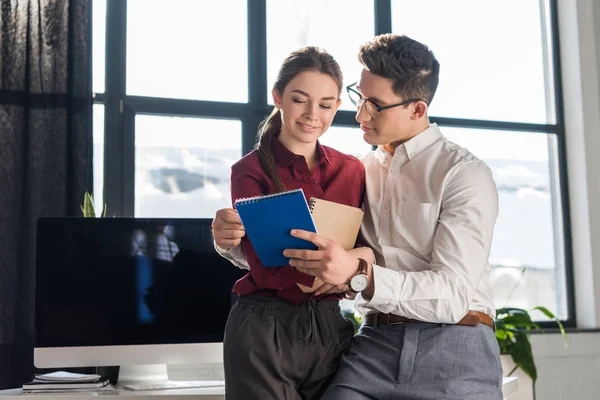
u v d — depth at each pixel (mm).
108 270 2828
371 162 1907
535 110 4441
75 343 2773
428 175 1774
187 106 3773
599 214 4297
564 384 4035
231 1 3939
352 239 1695
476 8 4398
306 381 1731
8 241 3225
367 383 1681
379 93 1799
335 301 1785
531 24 4484
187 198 3764
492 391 1675
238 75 3912
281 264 1603
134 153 3691
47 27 3357
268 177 1726
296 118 1724
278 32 4020
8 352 3176
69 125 3334
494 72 4387
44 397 2518
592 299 4227
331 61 1748
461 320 1706
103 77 3645
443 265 1658
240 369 1680
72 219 2842
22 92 3318
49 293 2791
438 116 4227
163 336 2818
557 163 4430
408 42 1817
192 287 2859
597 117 4363
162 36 3812
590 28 4410
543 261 4352
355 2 4172
